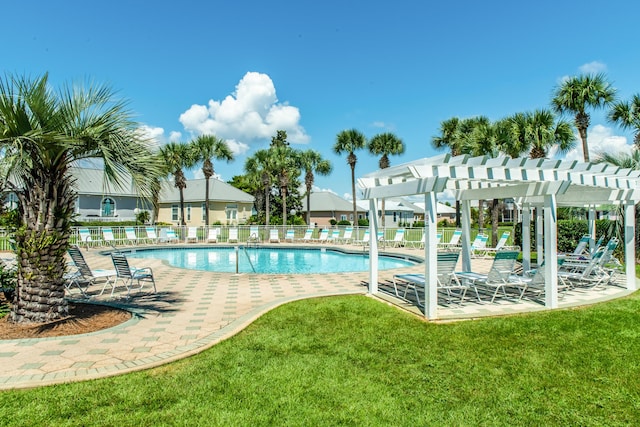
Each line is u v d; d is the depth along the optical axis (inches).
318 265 704.4
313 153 1430.9
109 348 198.7
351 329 233.1
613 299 310.3
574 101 704.4
